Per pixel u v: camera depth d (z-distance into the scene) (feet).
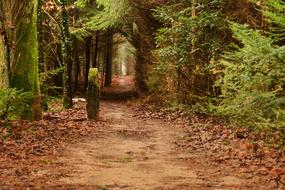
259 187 24.32
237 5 60.13
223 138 42.19
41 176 25.77
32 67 48.06
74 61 132.57
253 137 40.24
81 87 151.74
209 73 63.62
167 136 46.68
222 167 30.12
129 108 86.84
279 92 37.17
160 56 74.28
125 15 93.66
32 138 37.78
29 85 47.52
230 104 44.57
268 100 33.73
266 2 33.06
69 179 25.59
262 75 33.30
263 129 37.40
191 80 70.23
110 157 33.78
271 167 29.22
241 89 38.09
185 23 65.67
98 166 29.89
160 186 24.57
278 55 30.89
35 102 48.55
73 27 95.40
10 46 46.32
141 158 33.71
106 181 25.52
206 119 58.18
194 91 69.46
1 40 47.32
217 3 62.23
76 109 70.23
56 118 55.83
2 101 41.22
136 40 116.26
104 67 170.91
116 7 86.89
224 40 64.03
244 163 30.81
